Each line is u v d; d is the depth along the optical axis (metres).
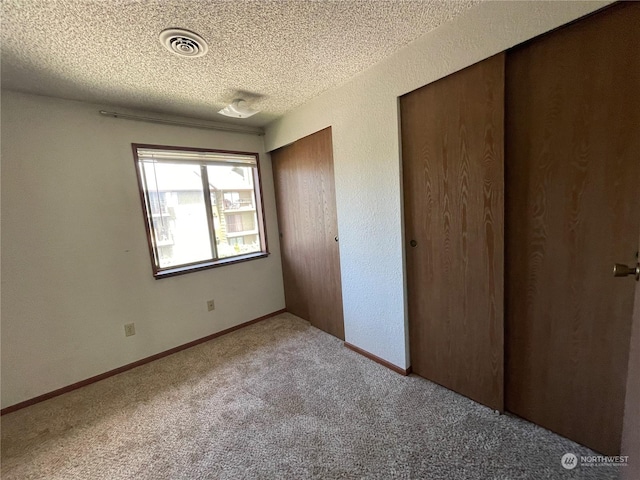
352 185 2.11
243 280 3.01
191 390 1.97
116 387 2.07
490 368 1.56
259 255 3.11
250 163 3.06
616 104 1.08
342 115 2.09
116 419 1.72
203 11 1.21
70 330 2.08
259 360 2.30
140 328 2.38
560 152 1.23
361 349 2.29
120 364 2.30
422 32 1.50
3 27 1.22
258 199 3.12
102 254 2.19
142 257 2.38
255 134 3.02
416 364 1.95
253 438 1.51
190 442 1.51
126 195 2.28
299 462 1.34
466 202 1.54
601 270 1.19
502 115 1.34
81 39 1.35
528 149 1.32
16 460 1.46
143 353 2.41
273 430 1.55
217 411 1.74
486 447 1.34
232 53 1.56
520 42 1.22
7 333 1.87
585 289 1.24
